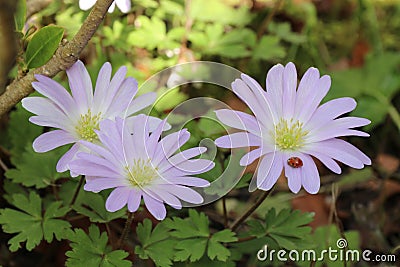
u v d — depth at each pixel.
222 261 0.37
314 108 0.34
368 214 0.45
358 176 0.47
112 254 0.35
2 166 0.40
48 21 0.44
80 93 0.34
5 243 0.41
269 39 0.48
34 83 0.33
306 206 0.45
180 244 0.36
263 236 0.37
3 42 0.33
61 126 0.33
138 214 0.41
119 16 0.47
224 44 0.47
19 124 0.41
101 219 0.37
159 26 0.46
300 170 0.33
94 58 0.45
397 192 0.47
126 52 0.46
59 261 0.42
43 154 0.39
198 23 0.48
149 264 0.40
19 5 0.34
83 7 0.41
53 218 0.37
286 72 0.34
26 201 0.37
